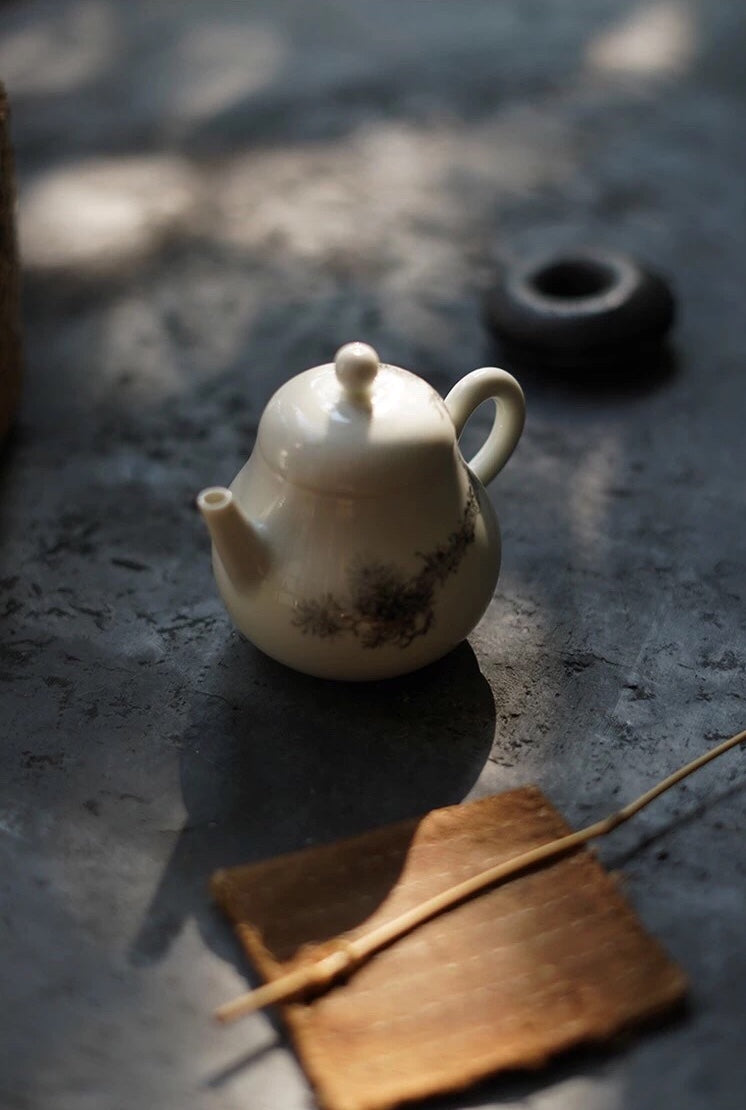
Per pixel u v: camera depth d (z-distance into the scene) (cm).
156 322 73
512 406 56
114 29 107
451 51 105
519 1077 47
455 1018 48
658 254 78
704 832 52
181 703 56
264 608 53
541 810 52
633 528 63
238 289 76
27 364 71
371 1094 46
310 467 51
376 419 51
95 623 59
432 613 53
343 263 78
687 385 70
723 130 92
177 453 66
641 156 89
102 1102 47
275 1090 47
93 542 62
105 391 69
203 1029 48
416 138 91
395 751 54
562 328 69
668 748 55
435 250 79
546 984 49
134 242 79
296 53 104
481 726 55
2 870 51
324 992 48
